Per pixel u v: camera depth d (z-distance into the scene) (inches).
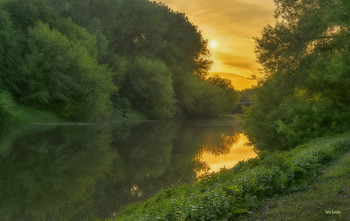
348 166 384.5
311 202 264.7
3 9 1881.2
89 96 1999.3
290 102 908.6
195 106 3804.1
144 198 569.3
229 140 1630.2
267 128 943.0
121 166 856.9
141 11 3289.9
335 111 782.5
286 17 1011.3
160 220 255.0
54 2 2554.1
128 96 2955.2
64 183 660.1
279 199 296.2
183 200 284.5
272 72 1031.6
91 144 1185.4
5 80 1675.7
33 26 1929.1
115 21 3075.8
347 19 781.3
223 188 318.3
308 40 933.2
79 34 2145.7
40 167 778.8
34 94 1745.8
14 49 1678.2
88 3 2957.7
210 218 249.8
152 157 1021.8
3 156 864.3
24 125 1561.3
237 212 262.1
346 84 768.3
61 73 1813.5
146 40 3358.8
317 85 835.4
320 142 617.6
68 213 485.1
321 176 364.8
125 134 1599.4
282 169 374.3
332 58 830.5
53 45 1813.5
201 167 880.9
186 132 1963.6
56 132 1411.2
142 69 2933.1
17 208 502.3
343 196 271.1
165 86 2938.0
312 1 959.0
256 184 318.7
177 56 3673.7
